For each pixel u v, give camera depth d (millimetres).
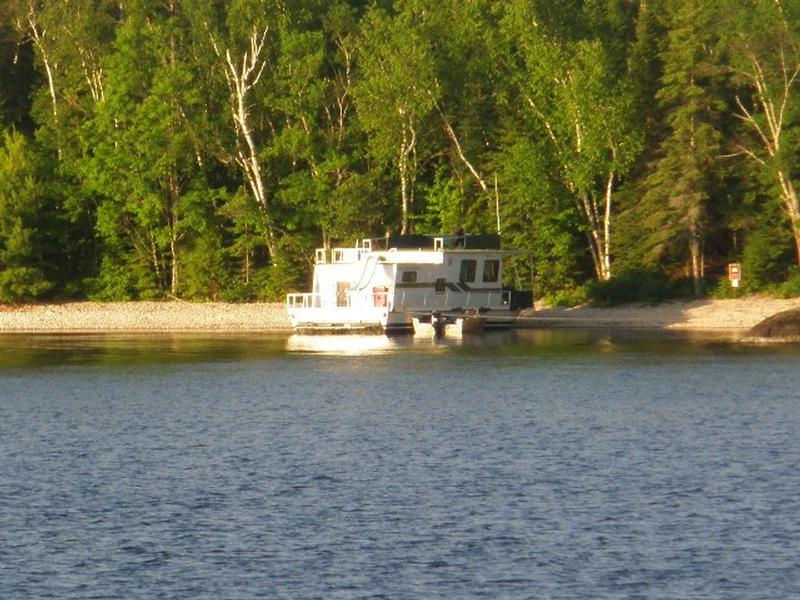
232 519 93125
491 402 146375
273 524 91688
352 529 90250
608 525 90188
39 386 165750
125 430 130000
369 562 82938
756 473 104625
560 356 195375
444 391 156375
